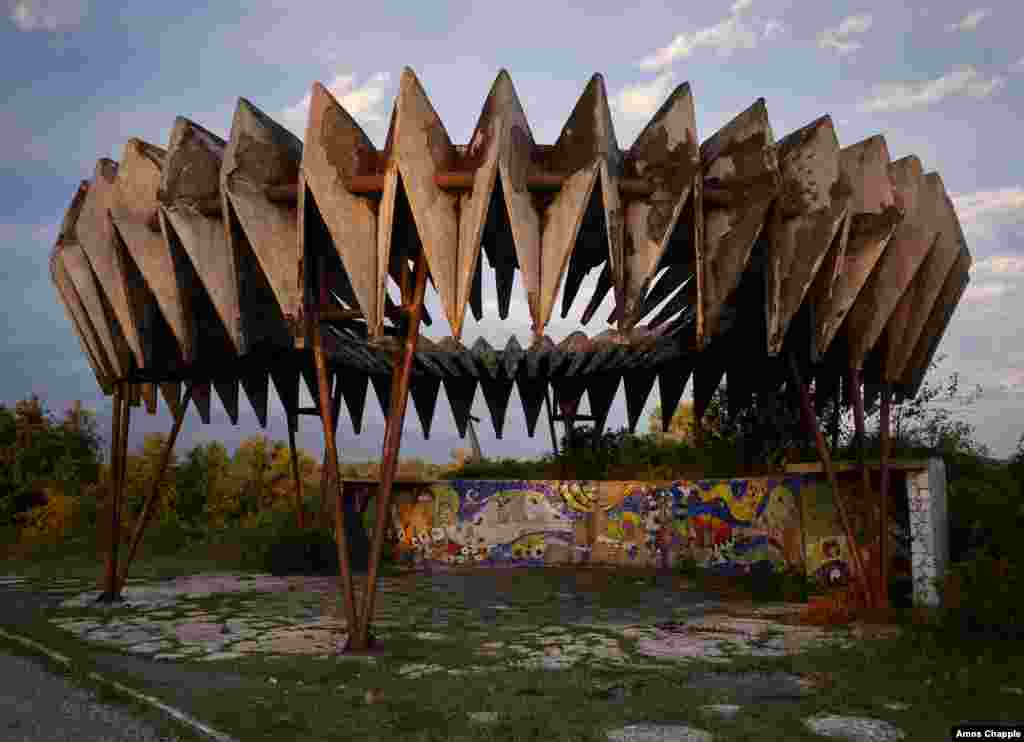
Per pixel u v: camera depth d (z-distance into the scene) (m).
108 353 12.87
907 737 5.62
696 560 18.02
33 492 29.84
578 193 9.16
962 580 9.20
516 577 17.20
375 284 9.43
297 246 9.41
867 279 10.93
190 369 13.76
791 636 9.77
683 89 9.84
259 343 12.77
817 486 13.60
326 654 8.87
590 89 9.45
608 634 10.09
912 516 11.45
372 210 9.61
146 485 30.69
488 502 20.03
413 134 8.98
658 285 13.07
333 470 9.56
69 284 13.26
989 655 8.02
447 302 8.83
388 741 5.58
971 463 15.95
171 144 10.34
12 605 13.05
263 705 6.51
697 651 8.87
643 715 6.20
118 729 6.05
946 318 12.51
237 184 9.66
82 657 8.53
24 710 6.63
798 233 10.21
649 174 9.71
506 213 10.43
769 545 16.48
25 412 32.28
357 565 19.09
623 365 18.27
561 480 20.06
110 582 13.51
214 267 10.30
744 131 10.24
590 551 19.45
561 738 5.62
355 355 16.17
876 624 10.40
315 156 9.18
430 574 17.95
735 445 19.41
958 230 12.19
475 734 5.69
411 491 20.38
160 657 8.68
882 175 10.79
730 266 9.92
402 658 8.54
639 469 21.06
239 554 20.86
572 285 12.80
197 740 5.67
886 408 11.98
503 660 8.44
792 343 12.19
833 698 6.63
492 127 9.15
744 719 6.05
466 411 21.19
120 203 11.28
